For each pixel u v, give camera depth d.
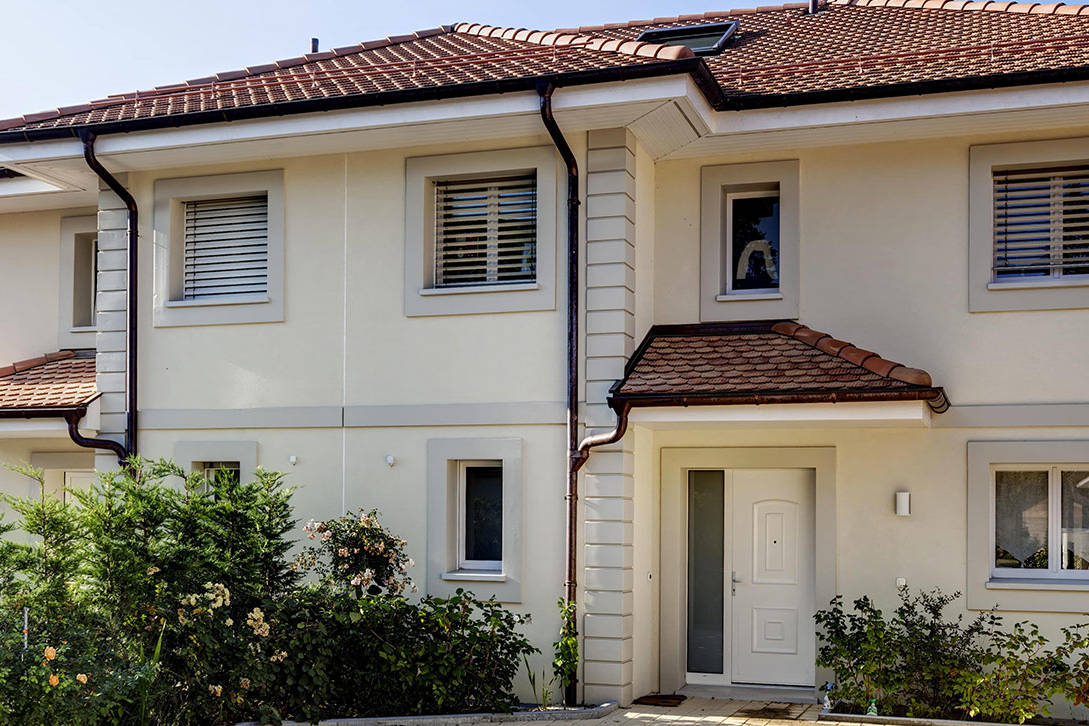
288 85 12.51
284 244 12.42
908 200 11.66
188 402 12.59
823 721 10.40
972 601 11.13
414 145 11.99
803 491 12.04
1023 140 11.37
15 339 14.81
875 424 10.70
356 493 11.98
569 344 11.31
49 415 12.61
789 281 11.92
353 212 12.23
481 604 10.73
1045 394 11.13
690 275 12.23
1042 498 11.30
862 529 11.47
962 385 11.36
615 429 11.09
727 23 15.16
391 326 12.00
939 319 11.48
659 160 12.41
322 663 9.95
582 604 11.09
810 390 10.29
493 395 11.62
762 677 12.06
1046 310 11.19
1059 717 10.68
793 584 12.02
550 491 11.38
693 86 10.66
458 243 12.12
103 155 12.35
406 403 11.89
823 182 11.93
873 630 10.79
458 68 11.88
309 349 12.26
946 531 11.26
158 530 9.63
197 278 12.90
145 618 9.30
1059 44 11.15
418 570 11.73
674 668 11.93
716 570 12.27
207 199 12.89
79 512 9.34
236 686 9.45
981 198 11.45
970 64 11.12
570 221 11.40
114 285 12.88
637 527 11.49
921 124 11.15
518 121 11.20
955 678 10.51
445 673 10.33
